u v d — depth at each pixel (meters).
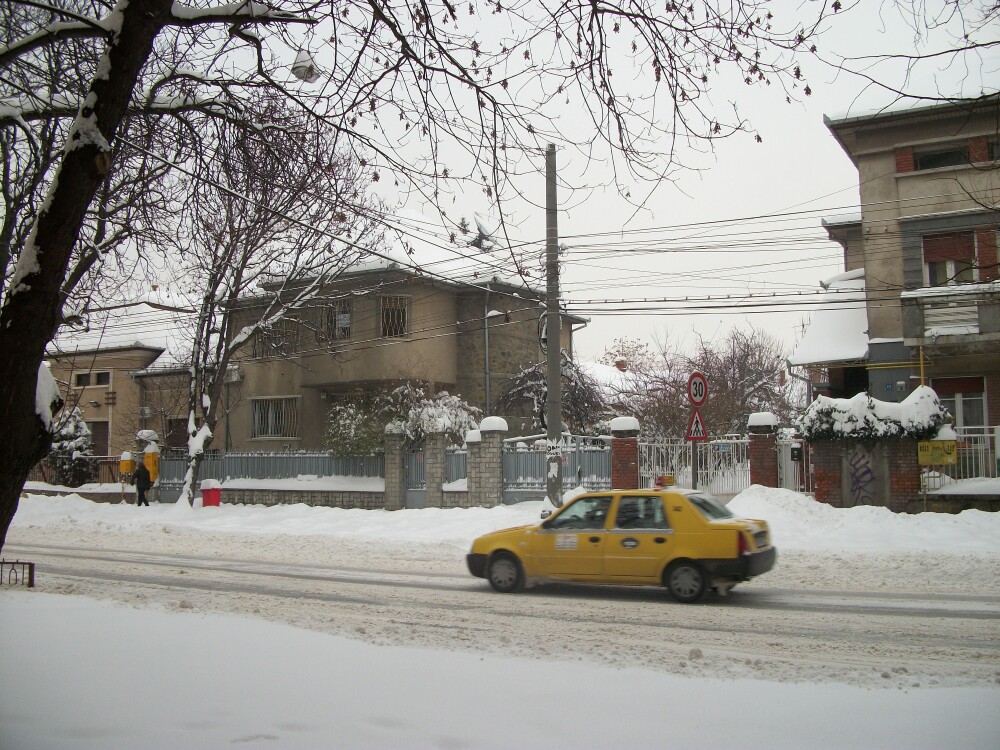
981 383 23.02
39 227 5.50
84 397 39.38
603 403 32.81
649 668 7.19
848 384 26.23
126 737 5.25
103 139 5.74
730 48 7.66
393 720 5.54
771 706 5.85
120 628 8.48
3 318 5.33
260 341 31.59
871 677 6.95
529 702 5.92
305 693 6.15
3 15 9.18
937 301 21.86
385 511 24.53
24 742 5.18
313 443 31.47
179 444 35.53
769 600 11.62
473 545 12.94
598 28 7.92
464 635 8.97
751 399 44.81
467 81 8.22
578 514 12.37
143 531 23.70
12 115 8.39
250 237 23.03
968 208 22.20
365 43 7.98
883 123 23.14
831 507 18.53
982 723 5.47
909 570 14.02
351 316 30.11
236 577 14.34
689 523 11.59
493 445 23.38
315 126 9.67
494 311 31.81
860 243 27.20
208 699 6.02
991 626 9.56
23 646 7.65
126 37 5.88
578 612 10.74
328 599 11.84
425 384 29.59
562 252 19.41
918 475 19.23
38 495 30.94
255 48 8.51
